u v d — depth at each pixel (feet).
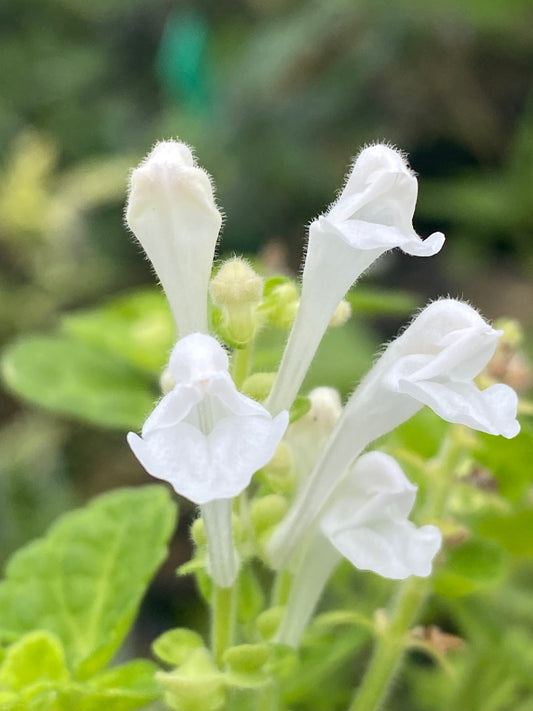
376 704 0.23
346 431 0.19
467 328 0.17
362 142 0.89
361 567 0.18
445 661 0.23
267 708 0.21
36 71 0.97
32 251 0.76
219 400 0.16
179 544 0.56
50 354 0.40
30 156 0.77
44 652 0.22
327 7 0.81
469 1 0.76
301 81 0.88
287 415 0.15
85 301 0.78
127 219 0.19
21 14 1.01
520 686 0.34
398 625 0.23
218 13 0.95
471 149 0.92
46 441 0.65
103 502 0.27
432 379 0.17
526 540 0.26
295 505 0.20
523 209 0.82
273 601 0.22
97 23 1.00
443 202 0.85
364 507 0.19
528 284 0.80
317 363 0.51
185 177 0.18
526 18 0.79
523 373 0.25
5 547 0.58
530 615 0.33
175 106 0.90
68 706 0.21
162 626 0.54
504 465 0.25
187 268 0.19
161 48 0.91
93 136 0.94
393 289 0.78
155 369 0.39
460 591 0.24
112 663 0.46
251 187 0.86
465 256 0.82
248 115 0.86
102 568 0.26
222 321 0.19
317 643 0.27
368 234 0.16
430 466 0.25
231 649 0.19
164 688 0.19
